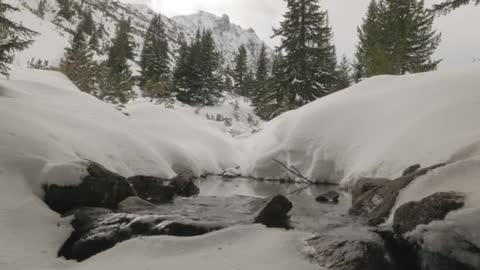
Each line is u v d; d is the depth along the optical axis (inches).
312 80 1049.5
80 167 256.8
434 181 205.2
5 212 202.4
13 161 240.1
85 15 3125.0
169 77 1722.4
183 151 592.4
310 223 247.0
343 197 393.4
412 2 910.4
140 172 424.8
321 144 547.8
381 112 498.9
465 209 154.7
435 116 375.6
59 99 500.1
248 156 726.5
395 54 919.0
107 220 217.3
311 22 1058.7
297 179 570.9
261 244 184.7
